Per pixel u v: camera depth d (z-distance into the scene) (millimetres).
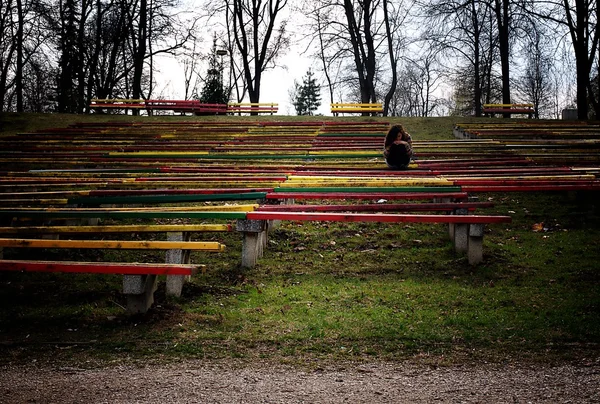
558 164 16766
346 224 12539
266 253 10703
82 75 40906
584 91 31344
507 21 35156
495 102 49156
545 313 7402
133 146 21047
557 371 5547
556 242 11141
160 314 7441
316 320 7273
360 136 23250
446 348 6328
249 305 7965
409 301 8047
